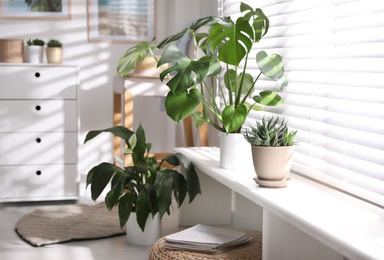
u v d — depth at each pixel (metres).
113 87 4.60
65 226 3.55
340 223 1.97
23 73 4.16
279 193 2.40
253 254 2.51
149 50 3.19
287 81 2.95
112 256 3.05
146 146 3.35
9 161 4.18
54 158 4.24
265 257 2.33
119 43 4.80
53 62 4.31
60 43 4.35
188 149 3.70
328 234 1.86
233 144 2.92
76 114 4.25
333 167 2.61
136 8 4.80
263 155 2.48
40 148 4.22
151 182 3.26
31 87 4.18
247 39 2.67
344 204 2.24
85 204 4.09
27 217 3.76
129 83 4.14
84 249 3.17
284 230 2.32
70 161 4.27
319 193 2.42
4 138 4.16
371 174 2.29
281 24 3.04
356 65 2.41
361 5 2.37
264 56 2.85
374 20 2.29
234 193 3.68
